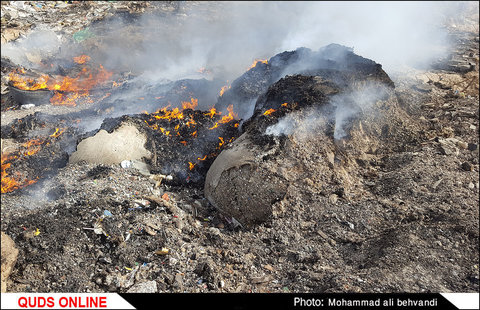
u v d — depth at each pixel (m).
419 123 11.90
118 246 6.97
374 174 9.61
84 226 7.30
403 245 7.27
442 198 8.62
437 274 6.71
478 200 8.66
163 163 9.57
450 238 7.51
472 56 18.48
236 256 7.11
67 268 6.61
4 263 6.29
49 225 7.21
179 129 10.11
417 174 9.34
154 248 7.07
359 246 7.47
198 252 7.14
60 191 8.26
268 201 7.90
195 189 9.09
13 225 7.27
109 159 9.23
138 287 6.34
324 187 8.66
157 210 7.92
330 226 7.90
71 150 10.22
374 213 8.24
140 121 9.95
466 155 10.47
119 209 7.79
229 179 8.11
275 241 7.60
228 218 8.12
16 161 9.47
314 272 6.83
